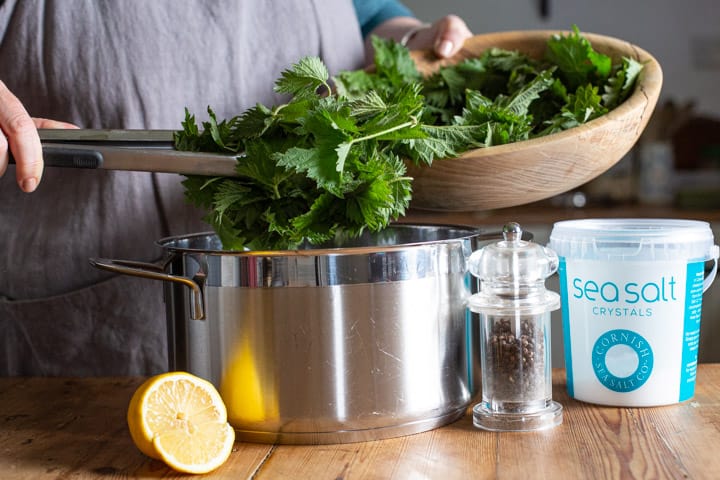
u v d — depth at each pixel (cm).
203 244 91
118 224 105
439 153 81
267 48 111
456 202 89
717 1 317
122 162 75
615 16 320
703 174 301
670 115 300
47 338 108
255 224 80
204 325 76
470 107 92
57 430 82
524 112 93
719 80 320
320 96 82
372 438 76
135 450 76
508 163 83
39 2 104
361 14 131
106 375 109
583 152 85
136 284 106
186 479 69
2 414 88
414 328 75
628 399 82
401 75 104
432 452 72
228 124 81
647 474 66
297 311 73
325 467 70
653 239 79
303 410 74
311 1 113
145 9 105
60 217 105
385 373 74
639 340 81
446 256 77
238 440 77
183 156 76
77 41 104
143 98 105
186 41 106
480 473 67
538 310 78
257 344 74
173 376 74
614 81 95
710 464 68
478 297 80
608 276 81
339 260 72
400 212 77
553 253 81
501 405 79
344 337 73
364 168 74
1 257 105
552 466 68
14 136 73
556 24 320
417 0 321
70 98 105
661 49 321
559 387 91
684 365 82
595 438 74
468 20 321
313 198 78
